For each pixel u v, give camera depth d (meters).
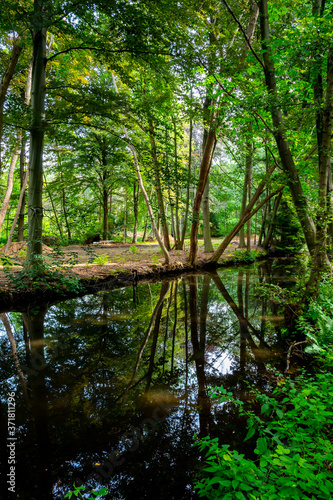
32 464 2.61
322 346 4.19
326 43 4.70
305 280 7.10
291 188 5.84
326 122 5.25
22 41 5.45
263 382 3.94
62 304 7.53
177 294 9.13
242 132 7.79
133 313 7.24
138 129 11.50
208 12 6.56
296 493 1.40
